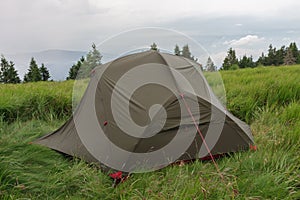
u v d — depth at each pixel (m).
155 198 2.45
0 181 2.60
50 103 5.21
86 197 2.68
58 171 3.03
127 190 2.65
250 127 4.17
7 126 4.21
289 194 2.51
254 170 2.96
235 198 2.44
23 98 5.01
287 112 4.44
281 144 3.45
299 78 6.57
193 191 2.43
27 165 2.99
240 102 5.07
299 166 2.93
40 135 4.12
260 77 7.50
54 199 2.61
